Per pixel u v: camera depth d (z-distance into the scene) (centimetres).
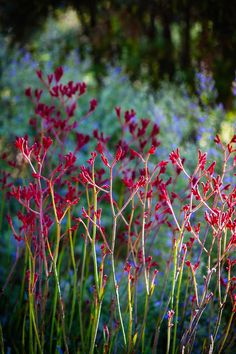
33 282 237
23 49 673
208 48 518
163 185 229
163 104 539
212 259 285
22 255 334
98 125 578
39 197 241
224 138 418
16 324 288
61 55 722
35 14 623
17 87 625
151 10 559
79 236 422
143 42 620
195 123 473
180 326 276
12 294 322
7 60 665
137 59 640
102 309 300
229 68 512
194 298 235
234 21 497
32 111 577
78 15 611
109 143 549
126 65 660
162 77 607
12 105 606
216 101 516
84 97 608
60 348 255
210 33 512
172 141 451
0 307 313
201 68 521
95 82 669
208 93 488
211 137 390
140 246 305
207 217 223
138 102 592
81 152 541
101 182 285
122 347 253
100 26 625
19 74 632
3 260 377
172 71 596
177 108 513
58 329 255
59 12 630
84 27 636
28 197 237
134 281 250
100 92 644
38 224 292
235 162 245
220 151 368
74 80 655
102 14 603
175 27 612
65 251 358
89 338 264
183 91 550
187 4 520
